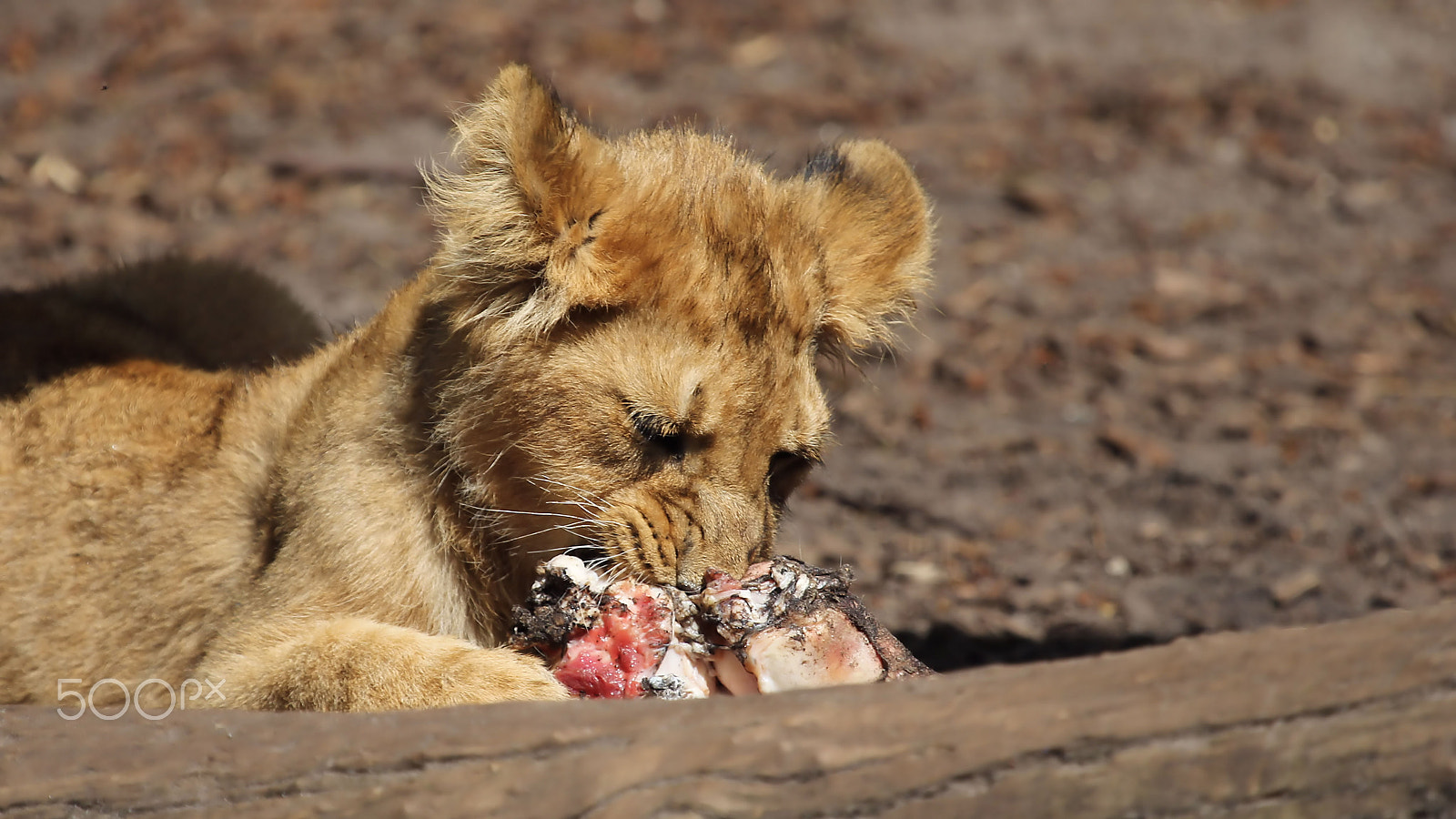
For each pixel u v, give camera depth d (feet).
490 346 25.09
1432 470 49.93
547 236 24.39
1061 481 49.32
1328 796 16.65
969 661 36.86
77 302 33.55
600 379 24.80
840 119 81.66
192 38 83.41
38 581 27.91
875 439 52.90
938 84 89.66
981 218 73.46
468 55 84.02
